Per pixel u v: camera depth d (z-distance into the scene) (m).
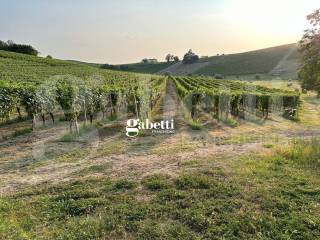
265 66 110.75
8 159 11.02
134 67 147.88
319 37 13.27
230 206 6.74
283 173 8.88
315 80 14.16
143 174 9.10
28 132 15.58
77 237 5.67
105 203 7.06
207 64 131.62
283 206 6.74
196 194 7.41
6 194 7.79
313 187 7.79
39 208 6.86
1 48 108.44
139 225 6.07
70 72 58.16
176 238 5.61
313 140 12.59
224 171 9.05
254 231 5.82
